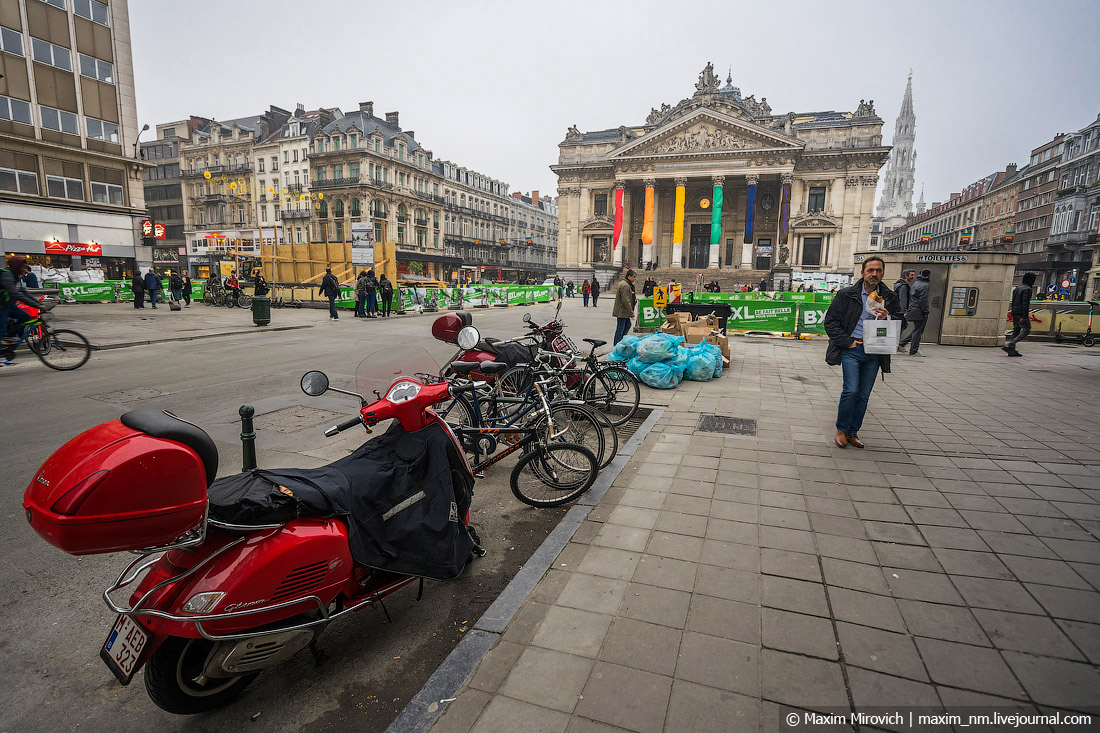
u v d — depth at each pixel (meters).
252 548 2.13
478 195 74.69
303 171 57.75
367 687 2.47
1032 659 2.39
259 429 6.12
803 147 46.53
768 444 5.43
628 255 56.72
